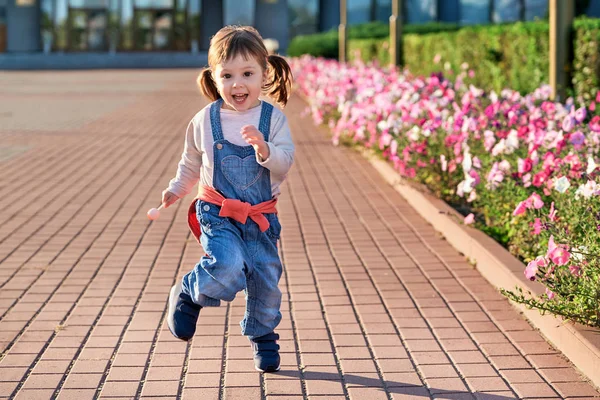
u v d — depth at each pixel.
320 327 5.16
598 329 4.51
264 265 4.17
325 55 31.09
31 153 13.04
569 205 5.71
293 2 50.84
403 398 4.11
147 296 5.82
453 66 14.73
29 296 5.80
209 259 3.95
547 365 4.50
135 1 51.19
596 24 9.55
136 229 7.97
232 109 4.12
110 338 4.97
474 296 5.72
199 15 51.62
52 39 50.88
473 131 7.90
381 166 10.89
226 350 4.78
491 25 13.97
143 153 13.17
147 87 29.36
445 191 8.40
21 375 4.40
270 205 4.13
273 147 3.97
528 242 6.18
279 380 4.33
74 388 4.24
